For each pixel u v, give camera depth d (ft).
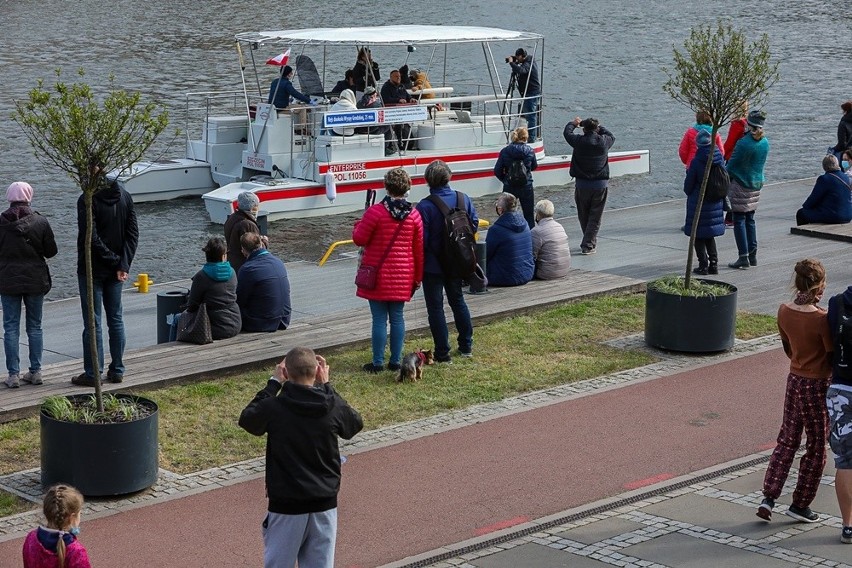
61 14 226.38
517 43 193.88
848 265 64.69
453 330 51.21
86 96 33.83
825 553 30.32
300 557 26.02
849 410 30.27
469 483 35.14
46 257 40.88
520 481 35.32
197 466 36.47
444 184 45.83
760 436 39.27
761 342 50.26
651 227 76.95
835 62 179.93
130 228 40.27
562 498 34.06
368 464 36.60
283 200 90.33
